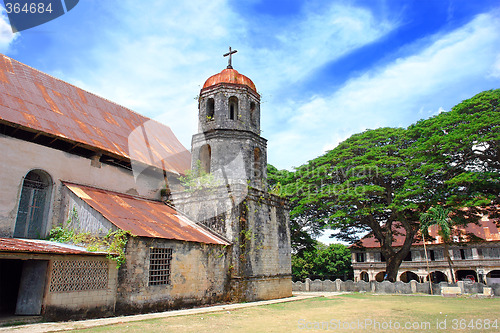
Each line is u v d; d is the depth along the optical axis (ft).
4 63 56.54
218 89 69.97
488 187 88.28
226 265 58.39
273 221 69.77
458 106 96.17
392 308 53.93
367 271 167.94
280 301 60.90
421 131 99.30
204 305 52.85
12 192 46.52
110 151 58.54
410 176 96.68
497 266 141.90
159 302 46.21
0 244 34.65
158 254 47.62
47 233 49.26
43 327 31.45
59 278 36.96
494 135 82.43
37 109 53.78
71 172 54.08
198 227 61.36
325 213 109.40
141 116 78.95
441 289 81.76
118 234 42.91
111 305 40.93
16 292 43.62
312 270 177.68
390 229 107.55
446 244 99.55
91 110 65.77
